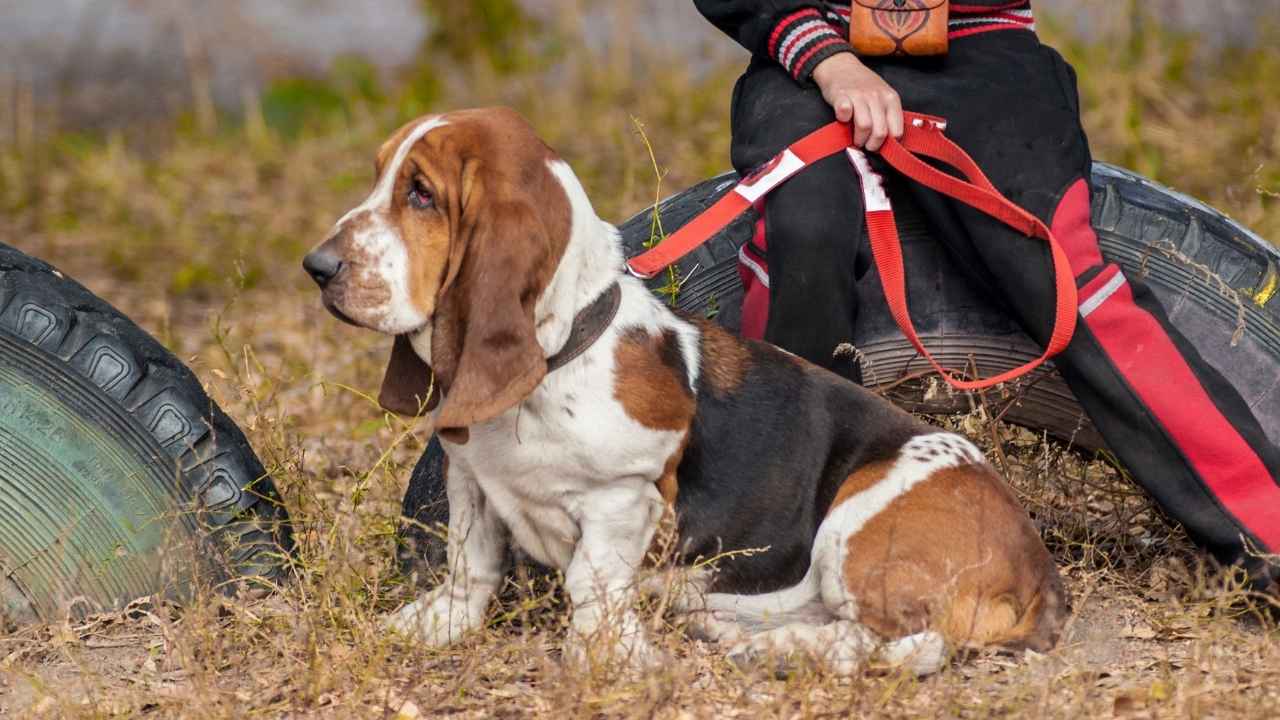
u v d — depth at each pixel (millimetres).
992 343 6547
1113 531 6555
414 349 5336
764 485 5508
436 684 5180
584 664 5078
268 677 5227
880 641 5281
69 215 13898
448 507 6152
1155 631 5684
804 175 6039
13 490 5629
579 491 5277
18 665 5191
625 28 17125
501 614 5754
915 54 6195
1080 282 5844
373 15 22531
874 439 5602
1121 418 5844
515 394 4891
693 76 16875
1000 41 6316
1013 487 6609
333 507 6875
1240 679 5188
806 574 5582
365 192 14492
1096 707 4949
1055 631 5395
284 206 14039
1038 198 5961
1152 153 12438
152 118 17953
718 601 5613
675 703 4988
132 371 5750
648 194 12555
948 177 5953
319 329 10469
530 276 4906
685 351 5473
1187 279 6395
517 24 18438
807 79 6227
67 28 21672
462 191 4957
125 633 5660
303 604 5543
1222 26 16266
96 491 5684
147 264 12773
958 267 6488
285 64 20297
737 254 6695
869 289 6531
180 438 5773
